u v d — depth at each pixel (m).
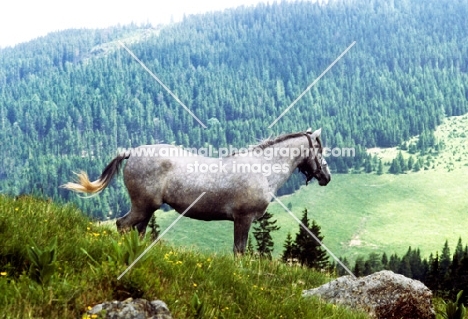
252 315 8.51
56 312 6.68
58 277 7.39
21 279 7.29
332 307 9.84
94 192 12.66
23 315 6.45
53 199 11.64
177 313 7.43
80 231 9.72
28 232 8.52
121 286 7.34
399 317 10.59
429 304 10.83
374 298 10.70
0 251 7.92
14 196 11.40
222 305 8.39
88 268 8.06
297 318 9.00
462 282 45.75
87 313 6.76
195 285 8.54
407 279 11.01
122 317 6.76
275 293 9.80
